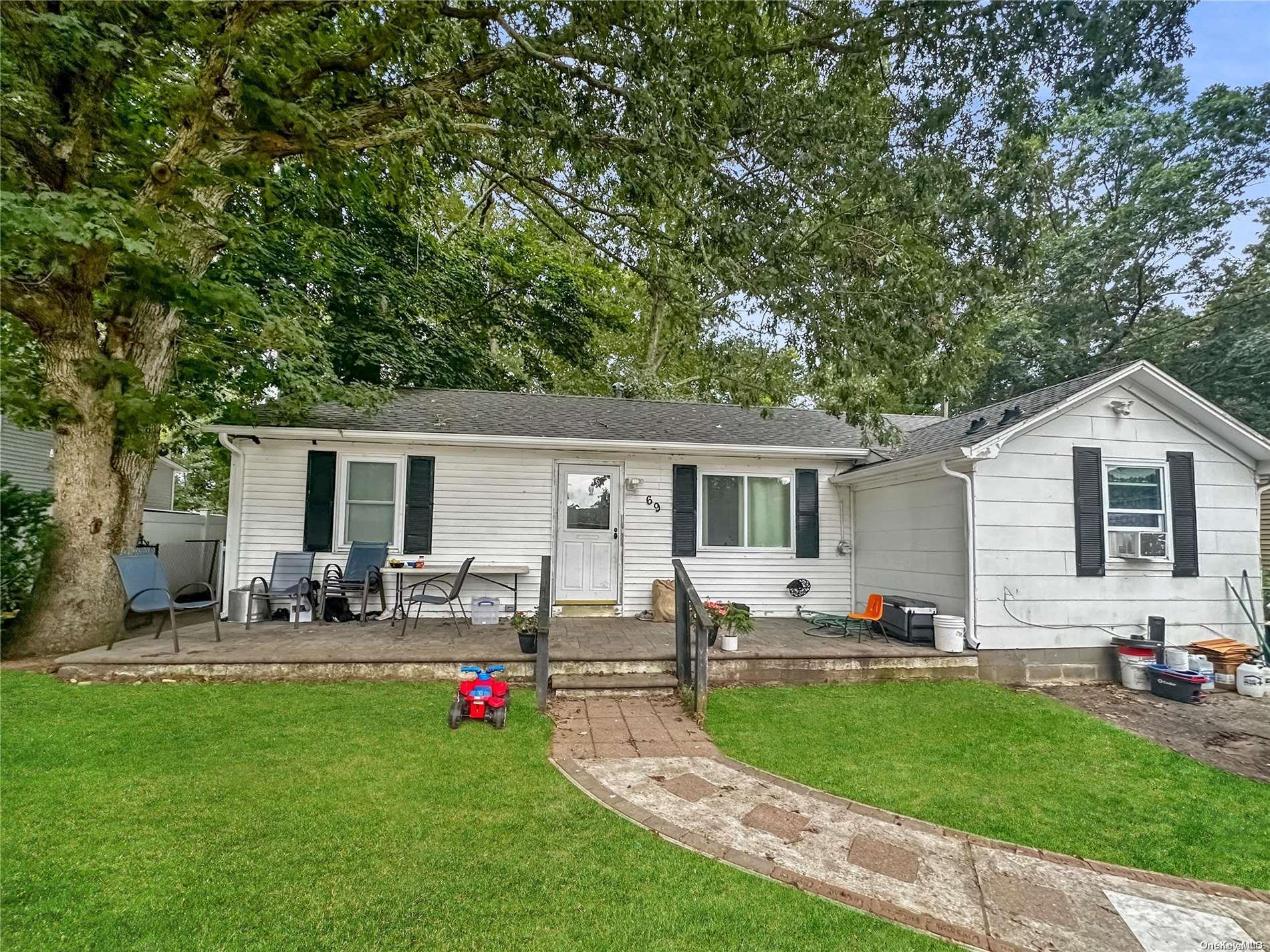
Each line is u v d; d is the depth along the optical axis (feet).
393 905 8.18
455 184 52.85
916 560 25.53
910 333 19.16
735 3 17.28
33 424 19.34
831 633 25.03
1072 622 22.40
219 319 24.14
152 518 30.50
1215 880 10.04
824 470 31.01
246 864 8.96
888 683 20.52
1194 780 13.70
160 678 17.54
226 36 17.87
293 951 7.24
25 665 18.08
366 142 21.70
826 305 19.70
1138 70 17.78
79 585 19.62
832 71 19.89
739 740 15.29
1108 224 56.29
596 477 29.19
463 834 10.10
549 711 16.78
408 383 42.93
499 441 26.78
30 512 19.85
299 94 21.07
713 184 19.40
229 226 22.31
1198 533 23.52
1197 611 23.22
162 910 7.87
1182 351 51.19
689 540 29.50
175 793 10.98
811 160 19.54
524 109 18.90
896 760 14.38
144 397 19.44
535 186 25.48
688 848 10.14
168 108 20.15
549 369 65.31
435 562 27.48
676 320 23.85
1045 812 12.12
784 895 8.93
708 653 18.69
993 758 14.58
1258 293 47.39
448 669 18.65
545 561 19.33
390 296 40.52
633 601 28.96
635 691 18.52
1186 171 52.90
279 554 25.89
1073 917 8.85
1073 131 59.72
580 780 12.60
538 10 18.98
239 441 26.32
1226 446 24.06
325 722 14.73
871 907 8.82
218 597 33.24
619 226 25.13
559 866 9.32
